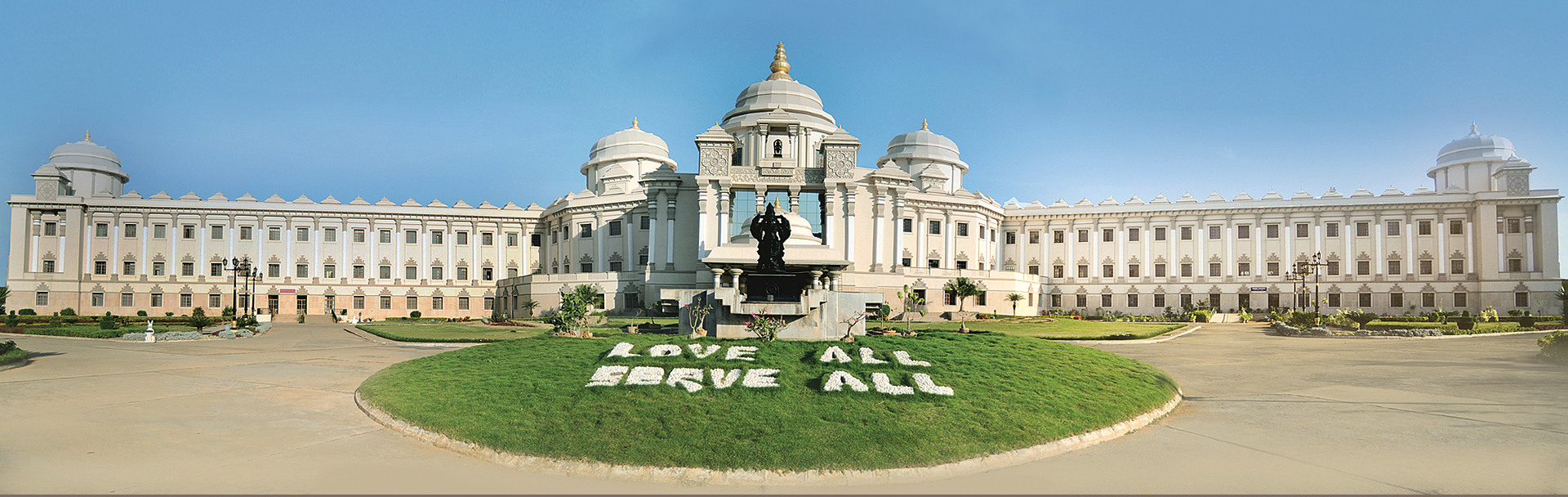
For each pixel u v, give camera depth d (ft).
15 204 295.89
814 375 61.16
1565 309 196.85
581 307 98.02
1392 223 288.71
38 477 40.65
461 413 53.42
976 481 42.22
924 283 261.24
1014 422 51.49
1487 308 272.10
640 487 40.91
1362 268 289.12
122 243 304.30
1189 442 51.52
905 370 62.69
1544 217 271.69
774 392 55.93
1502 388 74.79
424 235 323.57
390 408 58.18
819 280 102.83
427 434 51.19
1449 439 51.42
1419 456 46.60
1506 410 62.28
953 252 293.23
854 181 251.80
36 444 47.96
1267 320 255.09
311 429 54.13
